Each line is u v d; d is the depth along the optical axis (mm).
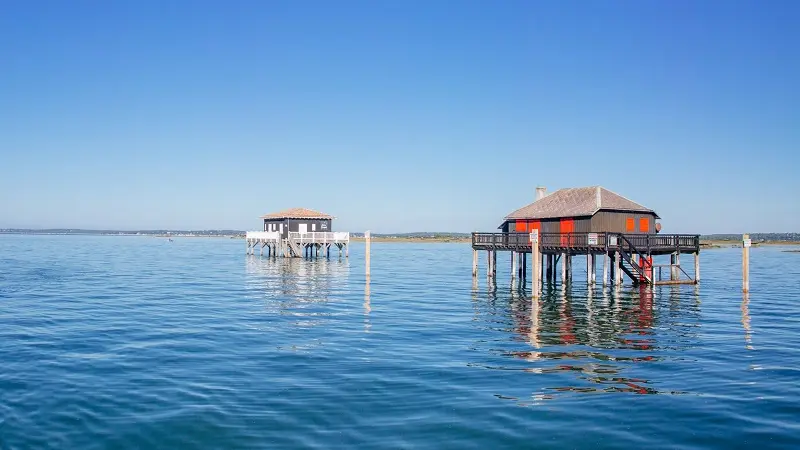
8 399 15820
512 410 15148
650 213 47062
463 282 49625
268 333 25047
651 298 37438
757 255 109375
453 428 13914
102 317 29031
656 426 14109
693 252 44594
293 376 18125
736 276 56656
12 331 25156
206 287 43688
